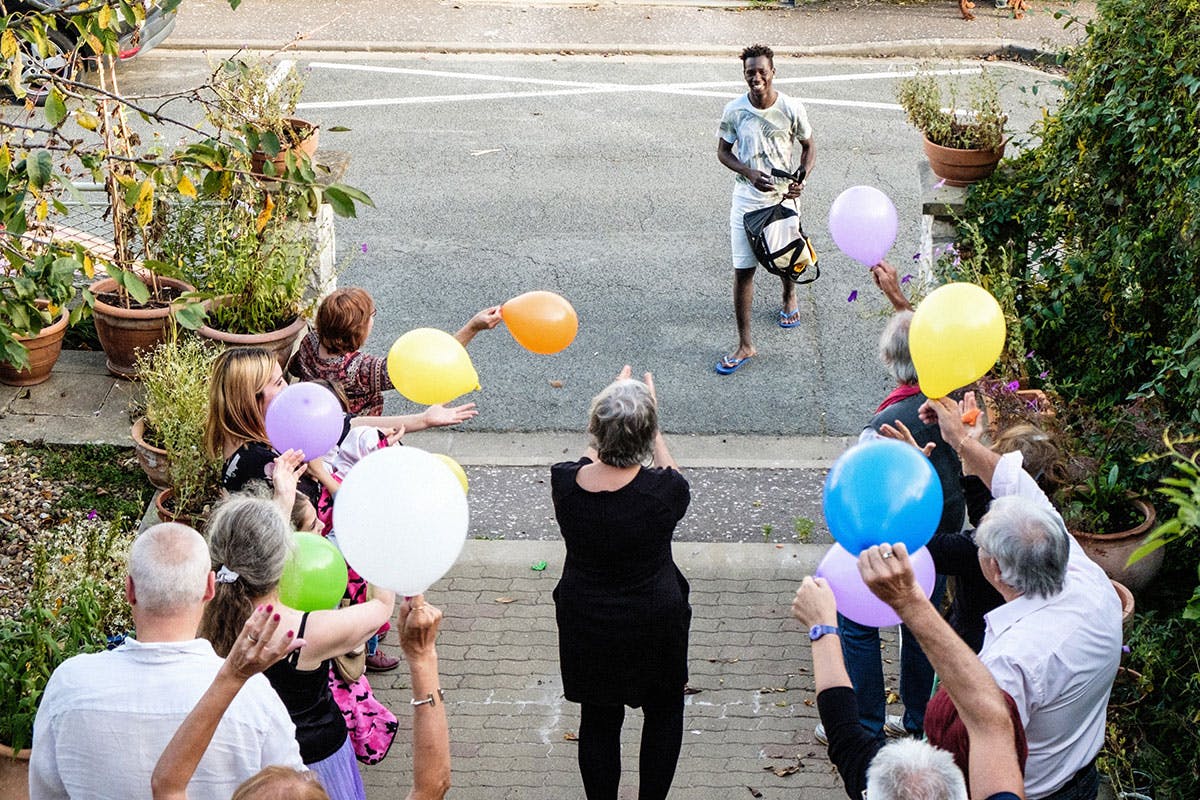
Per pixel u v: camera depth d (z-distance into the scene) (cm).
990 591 415
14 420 722
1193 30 588
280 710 326
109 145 732
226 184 541
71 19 545
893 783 277
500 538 659
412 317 895
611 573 426
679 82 1352
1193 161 579
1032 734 347
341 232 1012
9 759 441
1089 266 647
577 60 1419
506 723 527
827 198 1073
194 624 329
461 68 1388
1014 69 1382
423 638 311
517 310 507
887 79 1355
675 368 844
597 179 1120
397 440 523
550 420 786
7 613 584
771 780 495
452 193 1088
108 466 693
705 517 680
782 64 1402
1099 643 350
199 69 1352
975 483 451
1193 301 570
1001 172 741
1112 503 543
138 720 316
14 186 501
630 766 502
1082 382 646
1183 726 477
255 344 697
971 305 425
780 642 573
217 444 498
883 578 303
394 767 505
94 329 805
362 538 332
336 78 1348
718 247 1006
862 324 897
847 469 342
